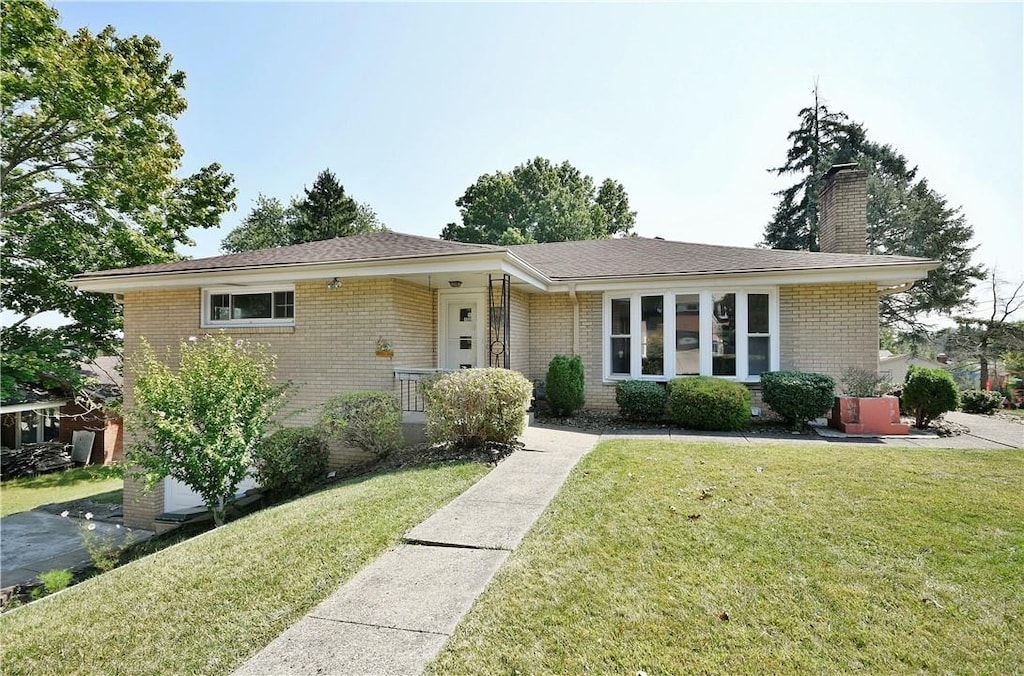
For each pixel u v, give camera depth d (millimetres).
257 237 43062
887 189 27281
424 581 3189
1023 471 5332
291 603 2996
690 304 9930
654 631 2547
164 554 3939
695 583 3014
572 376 9758
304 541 3934
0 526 10484
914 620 2596
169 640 2686
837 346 9250
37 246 15867
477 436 6918
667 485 4926
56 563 8398
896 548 3426
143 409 6637
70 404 18172
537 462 6156
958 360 23359
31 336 16891
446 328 10383
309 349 9016
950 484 4836
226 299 9781
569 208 39594
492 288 9125
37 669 2516
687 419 8648
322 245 10914
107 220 16578
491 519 4227
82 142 15625
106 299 17609
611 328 10594
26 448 16062
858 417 8227
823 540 3570
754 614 2674
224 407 6750
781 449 6570
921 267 8289
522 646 2459
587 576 3137
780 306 9586
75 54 14141
